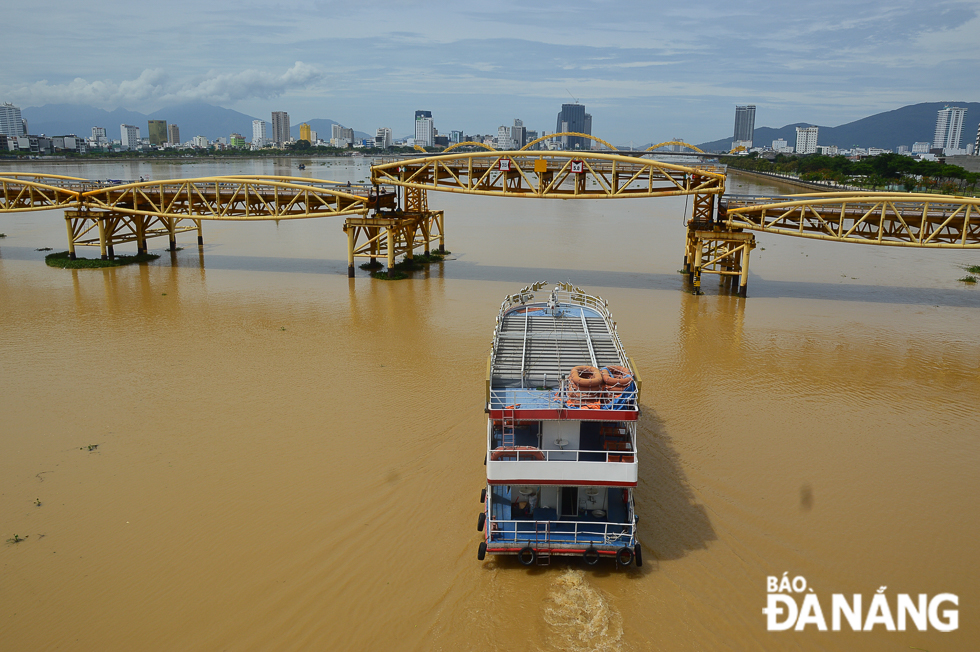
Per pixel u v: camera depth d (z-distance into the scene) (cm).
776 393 3494
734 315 5022
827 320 4938
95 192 6719
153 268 6650
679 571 2066
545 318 3061
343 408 3216
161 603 1922
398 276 6234
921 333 4656
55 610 1894
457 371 3719
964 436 3028
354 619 1858
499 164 5912
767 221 5894
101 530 2259
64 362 3856
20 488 2512
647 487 2544
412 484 2533
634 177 5741
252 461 2705
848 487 2569
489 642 1773
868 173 18212
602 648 1752
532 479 2075
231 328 4556
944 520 2359
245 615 1873
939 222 5597
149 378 3612
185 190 7075
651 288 5912
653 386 3553
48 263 6700
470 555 2127
